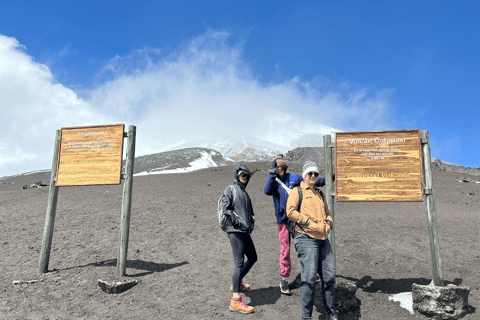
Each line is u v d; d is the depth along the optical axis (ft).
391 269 16.48
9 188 66.44
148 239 21.88
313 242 11.37
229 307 12.46
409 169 14.01
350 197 14.24
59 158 17.07
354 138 14.55
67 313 12.24
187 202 35.14
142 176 61.67
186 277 15.74
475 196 37.99
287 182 13.57
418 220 26.76
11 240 22.00
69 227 25.00
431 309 11.90
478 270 16.16
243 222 12.35
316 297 12.94
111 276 15.52
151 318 11.85
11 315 12.07
